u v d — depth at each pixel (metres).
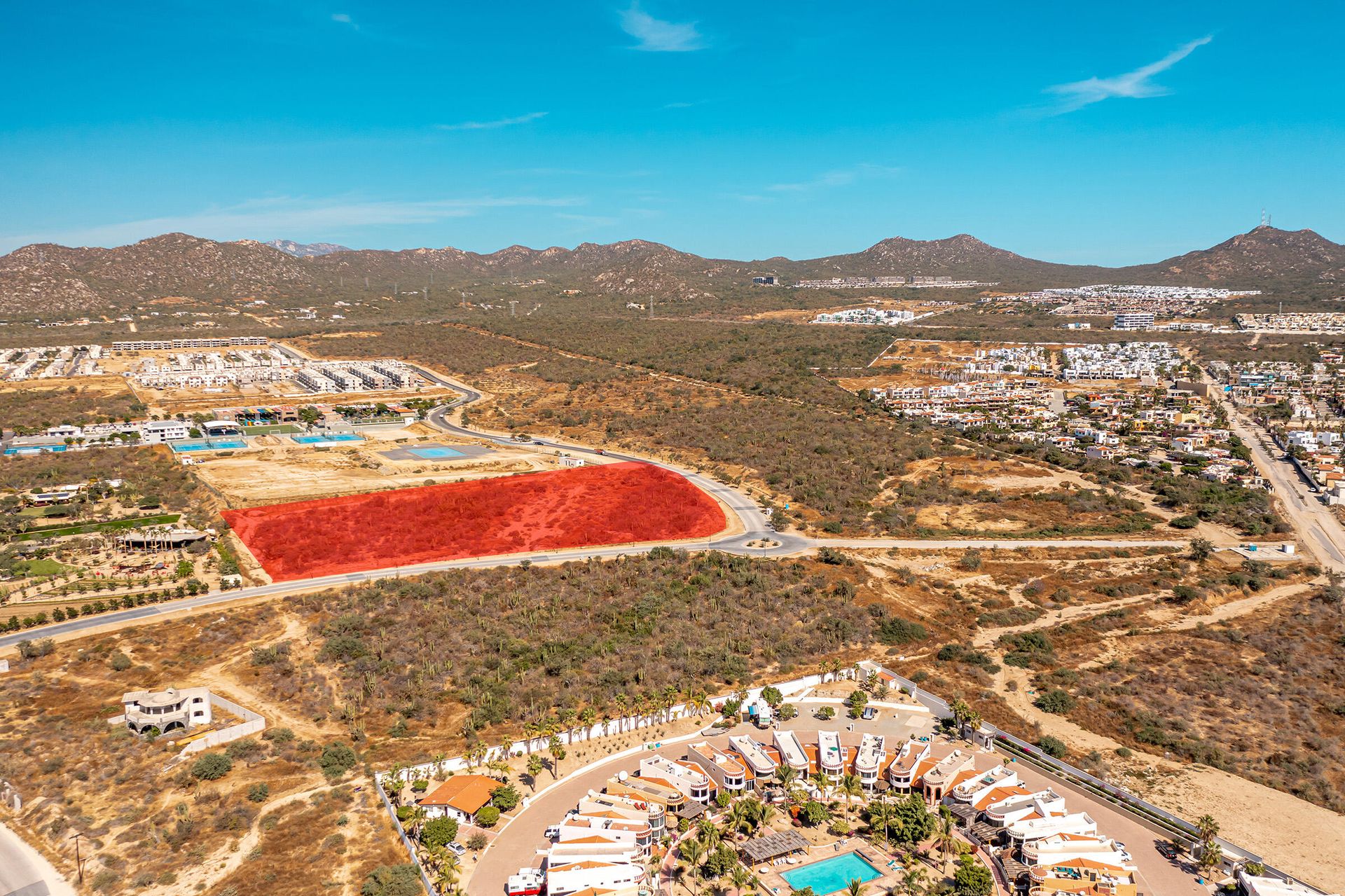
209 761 117.69
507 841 105.88
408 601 173.38
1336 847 111.69
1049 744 132.75
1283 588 195.88
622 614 171.62
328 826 107.56
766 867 102.44
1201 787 125.44
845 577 192.75
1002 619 178.75
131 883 97.62
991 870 101.75
